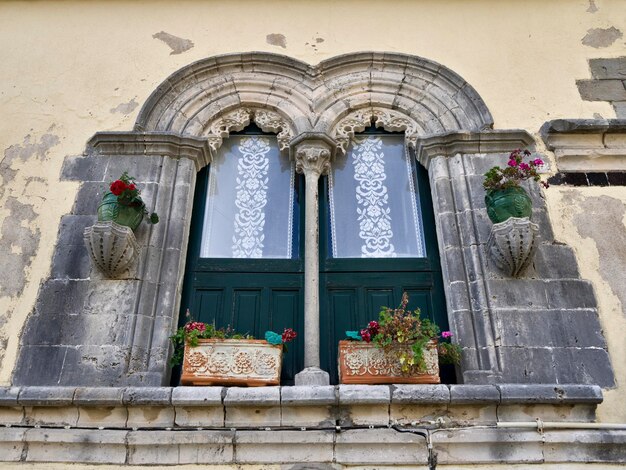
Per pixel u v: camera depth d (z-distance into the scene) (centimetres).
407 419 411
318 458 402
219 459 402
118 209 487
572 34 651
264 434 404
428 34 652
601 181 550
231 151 597
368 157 593
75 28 653
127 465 404
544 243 511
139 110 594
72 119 589
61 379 443
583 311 476
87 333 462
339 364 442
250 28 652
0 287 489
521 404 414
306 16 659
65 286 485
